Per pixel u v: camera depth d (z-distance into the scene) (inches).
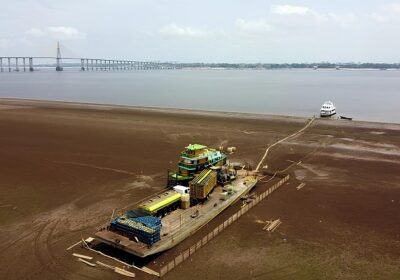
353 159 1966.0
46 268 955.3
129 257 1008.2
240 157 2011.6
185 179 1433.3
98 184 1572.3
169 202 1194.0
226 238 1111.6
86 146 2199.8
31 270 947.3
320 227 1185.4
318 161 1932.8
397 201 1400.1
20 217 1257.4
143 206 1146.7
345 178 1663.4
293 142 2341.3
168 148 2178.9
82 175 1686.8
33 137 2426.2
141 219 1054.4
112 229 1059.3
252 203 1346.0
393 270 947.3
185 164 1459.2
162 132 2613.2
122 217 1089.4
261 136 2511.1
